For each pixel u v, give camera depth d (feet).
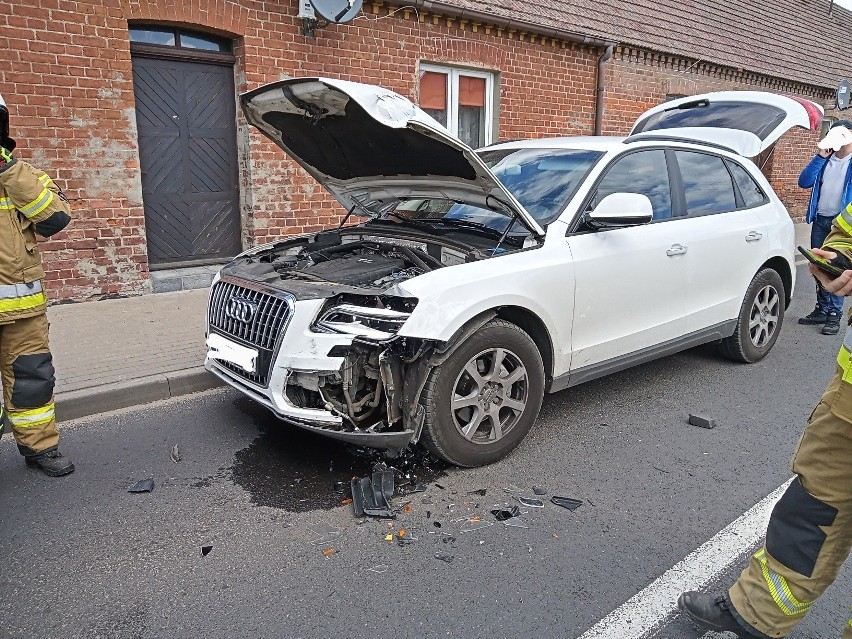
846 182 21.61
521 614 8.51
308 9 24.68
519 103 33.35
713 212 16.83
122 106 22.07
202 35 24.09
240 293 12.38
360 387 11.53
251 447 13.32
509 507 11.04
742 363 18.80
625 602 8.75
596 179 14.14
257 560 9.64
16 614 8.50
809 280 32.86
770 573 7.29
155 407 15.34
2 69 19.90
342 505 11.16
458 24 29.86
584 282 13.26
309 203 26.86
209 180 25.38
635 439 13.76
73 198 21.72
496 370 12.16
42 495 11.46
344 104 12.08
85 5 20.85
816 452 6.93
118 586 9.06
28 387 11.68
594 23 36.65
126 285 23.25
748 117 22.57
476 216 14.48
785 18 55.57
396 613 8.52
